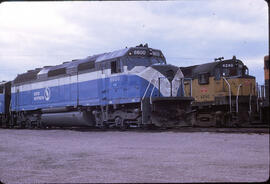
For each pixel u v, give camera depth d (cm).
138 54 1761
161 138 1213
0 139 1424
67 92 2105
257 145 968
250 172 623
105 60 1830
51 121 2264
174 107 1681
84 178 609
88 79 1941
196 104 2055
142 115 1630
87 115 1989
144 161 760
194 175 606
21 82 2623
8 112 2898
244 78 1936
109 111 1844
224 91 1933
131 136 1322
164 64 1741
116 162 760
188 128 1781
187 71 2159
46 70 2345
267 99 1716
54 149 1028
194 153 849
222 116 1961
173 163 725
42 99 2352
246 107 1947
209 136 1218
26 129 2286
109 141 1187
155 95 1677
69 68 2098
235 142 1040
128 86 1697
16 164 777
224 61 1980
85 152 936
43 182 589
